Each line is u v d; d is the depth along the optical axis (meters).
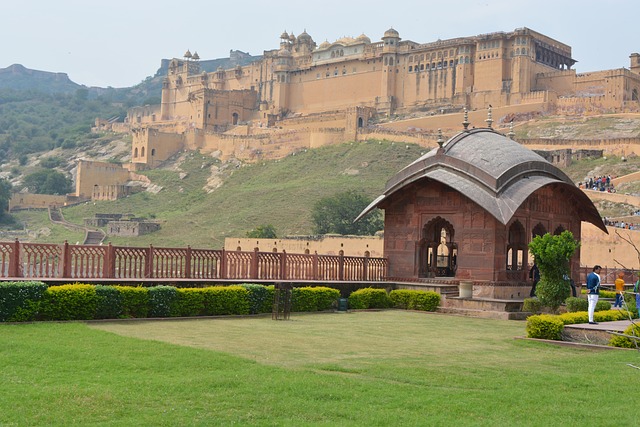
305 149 127.00
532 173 30.39
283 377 12.13
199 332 18.06
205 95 152.88
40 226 119.19
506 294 28.67
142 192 132.62
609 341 18.31
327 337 18.36
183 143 148.00
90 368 12.48
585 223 45.53
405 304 28.77
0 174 179.38
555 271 24.88
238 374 12.28
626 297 29.48
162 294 20.62
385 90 135.00
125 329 17.84
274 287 23.50
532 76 120.69
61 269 19.98
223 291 22.27
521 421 9.94
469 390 11.88
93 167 137.25
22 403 10.04
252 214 98.50
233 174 130.25
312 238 61.25
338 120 127.12
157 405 10.20
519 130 107.75
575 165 85.25
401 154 110.62
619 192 67.94
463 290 28.09
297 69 152.00
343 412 10.10
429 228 31.16
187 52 183.12
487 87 121.38
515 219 29.31
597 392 11.98
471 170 28.98
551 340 19.11
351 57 143.38
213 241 91.06
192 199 123.69
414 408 10.47
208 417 9.67
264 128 138.25
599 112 109.31
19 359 12.97
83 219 120.31
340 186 102.44
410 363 14.52
